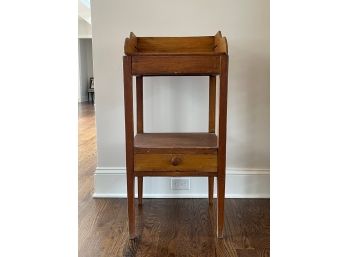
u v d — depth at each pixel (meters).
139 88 1.95
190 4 2.01
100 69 2.06
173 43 1.92
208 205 2.02
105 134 2.12
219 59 1.48
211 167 1.55
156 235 1.62
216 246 1.51
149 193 2.16
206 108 2.11
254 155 2.13
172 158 1.54
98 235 1.62
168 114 2.11
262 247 1.49
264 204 2.02
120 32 2.03
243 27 2.02
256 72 2.06
